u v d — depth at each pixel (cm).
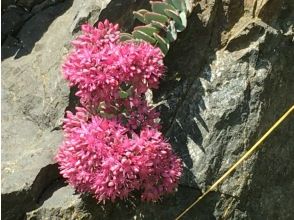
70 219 23
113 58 22
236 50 24
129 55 22
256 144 23
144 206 24
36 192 24
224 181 24
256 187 24
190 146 24
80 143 22
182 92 24
